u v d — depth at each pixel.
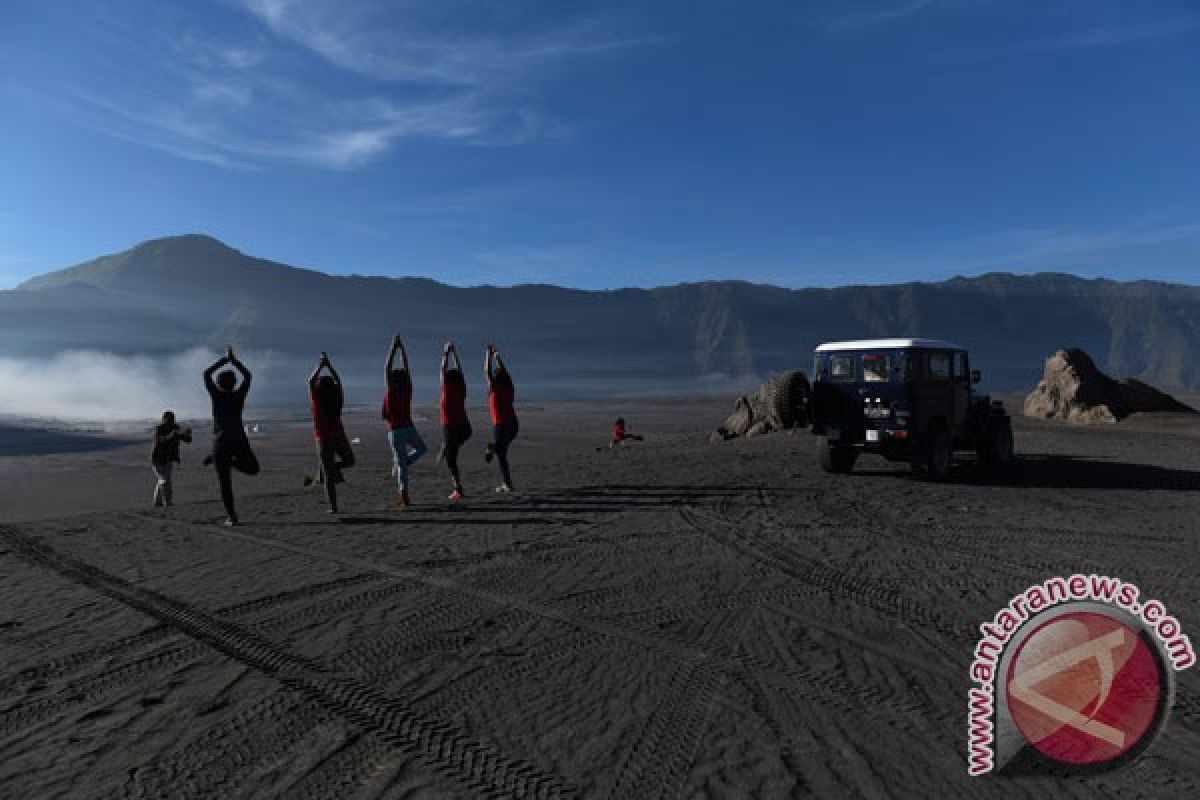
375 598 6.34
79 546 8.34
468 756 3.68
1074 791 3.34
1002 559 7.66
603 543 8.40
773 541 8.53
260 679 4.65
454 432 11.27
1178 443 20.64
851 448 14.36
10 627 5.64
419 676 4.69
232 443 9.45
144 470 39.12
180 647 5.22
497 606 6.11
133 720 4.09
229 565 7.45
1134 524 9.59
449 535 8.83
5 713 4.19
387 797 3.30
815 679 4.61
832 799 3.27
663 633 5.47
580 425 81.75
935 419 13.63
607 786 3.39
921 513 10.34
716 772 3.51
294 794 3.33
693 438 28.72
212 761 3.63
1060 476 14.32
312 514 10.30
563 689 4.48
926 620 5.73
